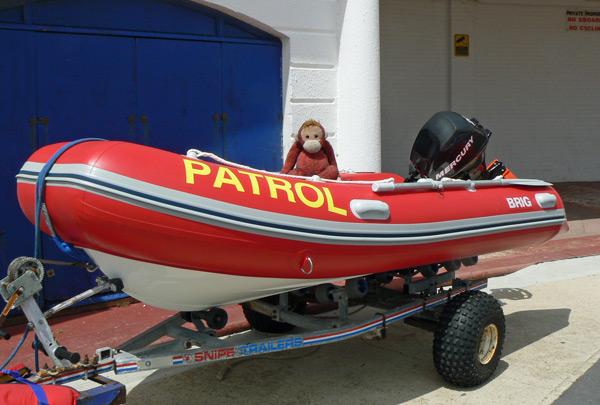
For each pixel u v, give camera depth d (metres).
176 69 6.24
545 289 6.77
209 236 3.06
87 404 2.83
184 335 3.70
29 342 4.92
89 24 5.70
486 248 4.49
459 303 4.17
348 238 3.55
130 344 3.61
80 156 2.91
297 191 3.44
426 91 13.76
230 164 3.60
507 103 14.32
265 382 4.35
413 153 4.93
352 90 7.08
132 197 2.85
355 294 4.25
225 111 6.61
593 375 4.42
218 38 6.47
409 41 13.51
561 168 14.87
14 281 2.86
